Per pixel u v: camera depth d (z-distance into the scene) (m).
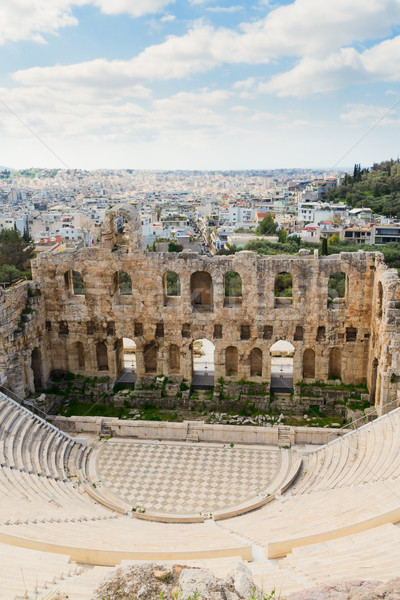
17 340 53.47
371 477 38.41
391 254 121.19
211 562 24.08
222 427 51.50
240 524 36.56
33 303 57.09
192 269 56.03
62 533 29.91
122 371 63.91
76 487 43.75
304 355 59.47
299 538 26.16
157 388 58.44
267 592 18.34
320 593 16.03
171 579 16.36
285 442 50.75
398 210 188.75
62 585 20.17
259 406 55.53
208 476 46.03
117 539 29.77
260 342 56.88
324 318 55.84
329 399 55.72
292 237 149.00
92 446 51.25
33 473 42.69
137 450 50.56
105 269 57.66
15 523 31.28
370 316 55.25
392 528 25.88
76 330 59.94
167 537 31.45
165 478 45.81
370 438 45.44
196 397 57.22
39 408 53.97
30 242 131.75
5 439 45.09
